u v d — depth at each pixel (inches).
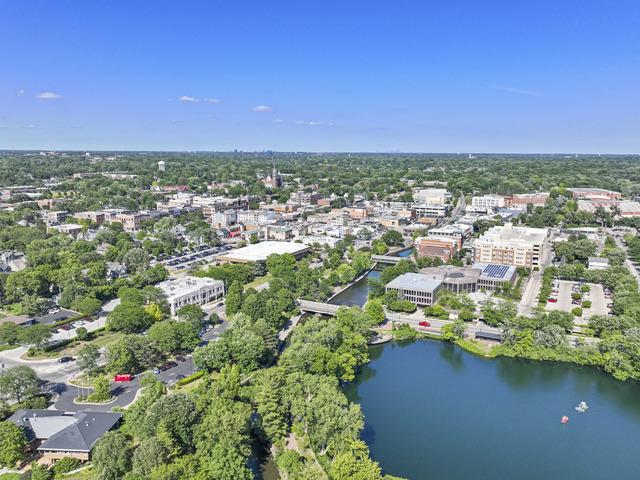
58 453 6870.1
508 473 7239.2
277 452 7253.9
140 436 6835.6
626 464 7495.1
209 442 6550.2
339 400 7573.8
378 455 7573.8
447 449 7760.8
